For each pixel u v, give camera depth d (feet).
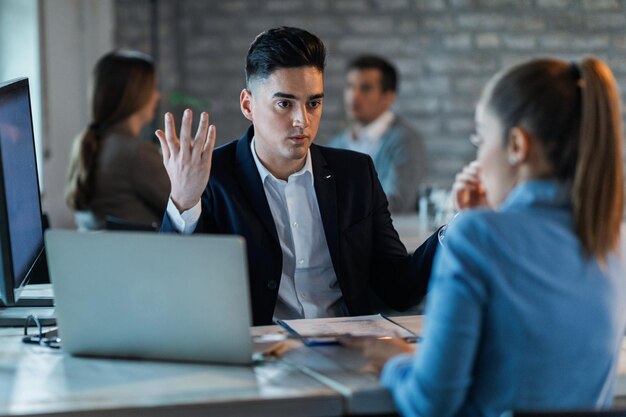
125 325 7.25
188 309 7.07
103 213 14.75
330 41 24.41
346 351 7.37
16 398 6.34
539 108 6.08
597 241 6.08
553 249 6.04
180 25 23.99
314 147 9.55
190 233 8.68
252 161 9.28
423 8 24.59
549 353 6.03
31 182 8.86
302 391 6.48
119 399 6.31
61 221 20.92
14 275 7.63
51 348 7.72
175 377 6.82
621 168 6.13
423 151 20.22
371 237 9.60
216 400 6.30
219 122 24.18
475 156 24.81
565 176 6.16
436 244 9.23
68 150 21.13
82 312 7.30
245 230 9.14
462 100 24.75
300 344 7.59
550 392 6.09
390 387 6.40
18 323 8.63
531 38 24.70
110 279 7.16
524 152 6.16
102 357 7.41
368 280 9.62
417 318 8.60
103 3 22.18
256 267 9.13
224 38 24.07
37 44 19.34
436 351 5.93
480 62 24.70
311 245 9.36
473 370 6.11
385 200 9.81
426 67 24.70
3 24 19.44
